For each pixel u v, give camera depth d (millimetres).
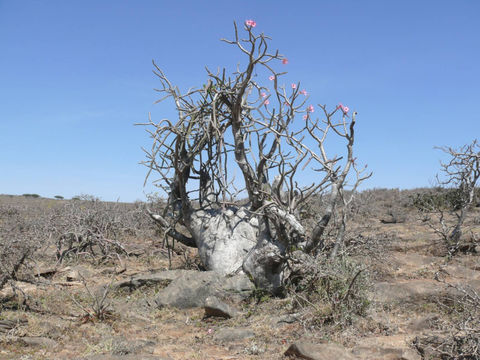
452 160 11492
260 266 8047
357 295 6531
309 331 6168
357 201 15422
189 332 6730
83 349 5738
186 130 9477
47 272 9945
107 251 11172
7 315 6645
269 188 8977
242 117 9055
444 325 5613
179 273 8578
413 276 9133
